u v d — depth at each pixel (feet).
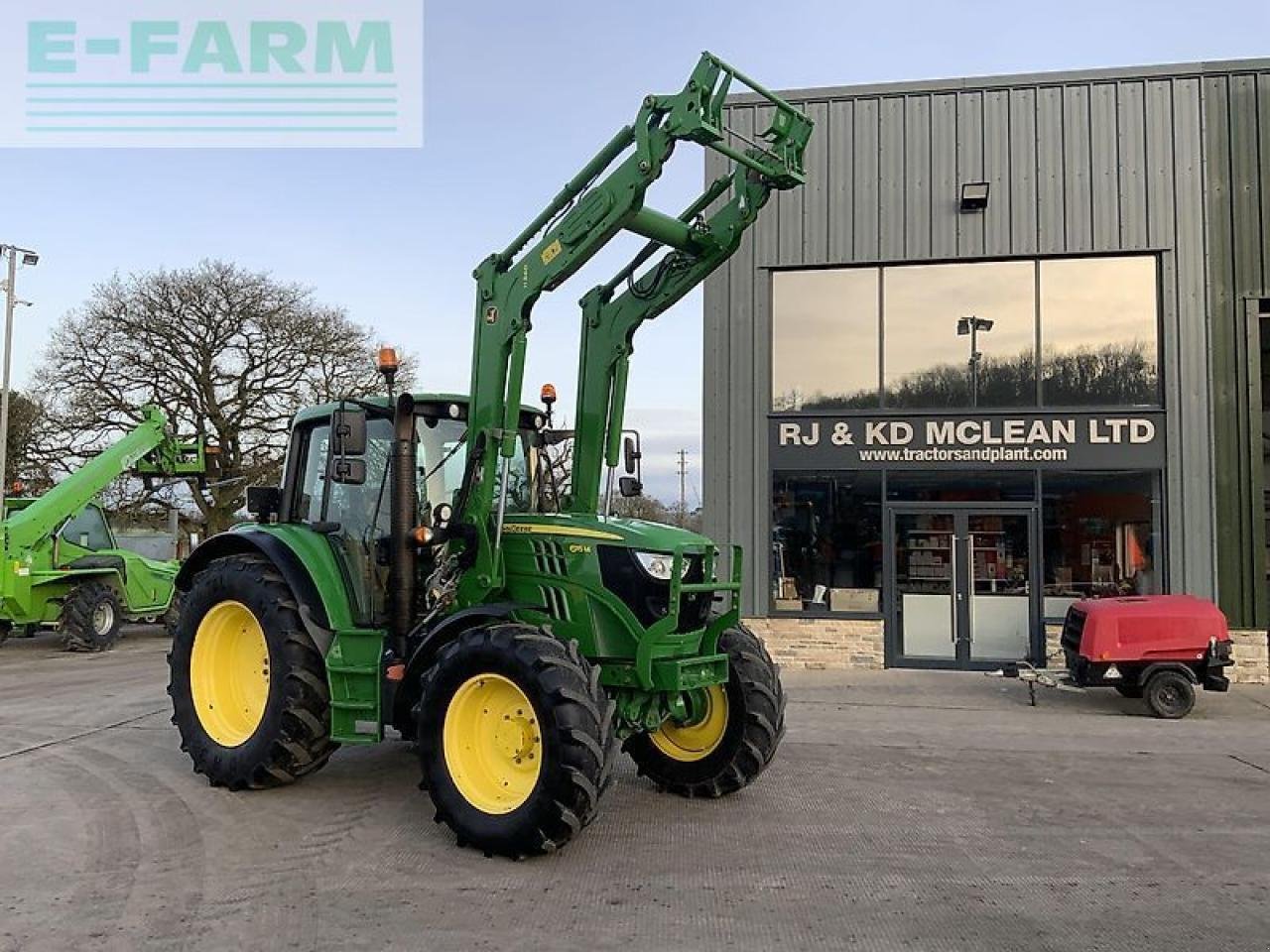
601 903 14.92
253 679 22.12
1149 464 40.75
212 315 92.63
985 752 26.05
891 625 42.39
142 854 17.10
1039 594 41.24
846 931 13.94
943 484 42.42
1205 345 40.68
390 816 19.33
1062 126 42.01
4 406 96.58
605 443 22.11
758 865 16.71
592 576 18.71
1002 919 14.40
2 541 45.52
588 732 16.34
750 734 20.44
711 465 43.93
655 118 18.11
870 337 43.45
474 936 13.67
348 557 20.89
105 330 91.71
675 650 18.52
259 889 15.44
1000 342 42.52
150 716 30.17
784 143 19.54
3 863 16.61
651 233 19.53
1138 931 13.99
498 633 17.26
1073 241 41.68
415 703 18.92
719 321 44.14
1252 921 14.38
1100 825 19.22
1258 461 40.01
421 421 20.76
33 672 40.70
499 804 17.03
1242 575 39.78
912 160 43.09
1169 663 31.68
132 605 51.57
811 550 43.27
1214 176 40.96
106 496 89.25
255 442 92.89
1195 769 24.18
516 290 19.25
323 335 94.58
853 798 21.12
